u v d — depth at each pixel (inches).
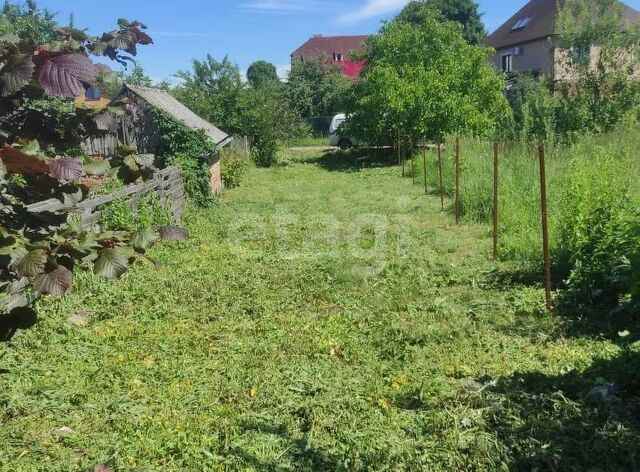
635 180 346.6
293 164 1185.4
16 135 82.4
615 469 138.5
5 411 178.7
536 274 312.8
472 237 433.1
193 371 209.6
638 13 1539.1
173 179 524.1
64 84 69.7
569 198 317.7
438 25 1127.6
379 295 297.7
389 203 617.9
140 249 76.7
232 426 168.7
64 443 161.9
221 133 845.8
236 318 270.1
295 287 317.4
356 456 150.9
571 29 942.4
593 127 827.4
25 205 79.9
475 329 244.1
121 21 90.0
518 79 1175.0
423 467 145.1
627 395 174.2
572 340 225.8
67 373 206.8
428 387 190.2
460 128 1011.9
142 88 661.9
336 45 3063.5
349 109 1205.1
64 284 69.5
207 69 1275.8
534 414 165.5
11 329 79.5
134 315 272.2
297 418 174.2
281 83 1920.5
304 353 227.0
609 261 256.1
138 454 155.9
